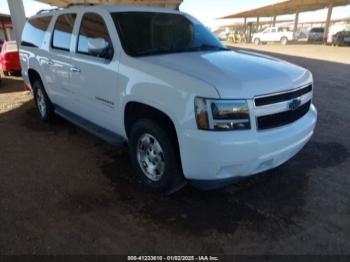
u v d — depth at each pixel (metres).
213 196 3.38
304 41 35.44
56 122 5.84
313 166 4.04
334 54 18.78
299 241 2.73
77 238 2.77
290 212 3.12
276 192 3.46
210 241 2.74
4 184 3.67
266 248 2.66
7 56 11.42
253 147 2.75
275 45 30.53
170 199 3.34
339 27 32.25
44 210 3.17
